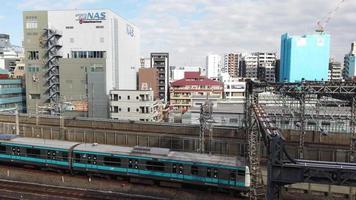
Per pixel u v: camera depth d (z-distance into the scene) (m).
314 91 30.00
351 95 32.41
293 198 30.66
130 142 47.31
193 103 78.81
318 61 117.25
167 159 32.75
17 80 79.25
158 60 111.31
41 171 38.34
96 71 68.88
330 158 36.91
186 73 106.50
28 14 72.12
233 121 53.47
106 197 30.00
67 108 67.81
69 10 71.44
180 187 33.34
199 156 33.44
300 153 37.59
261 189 28.81
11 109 75.75
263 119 18.69
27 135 53.91
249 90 33.41
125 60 83.56
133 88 93.06
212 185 31.39
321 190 31.47
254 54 179.25
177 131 49.09
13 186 32.53
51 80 72.88
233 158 32.94
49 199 29.64
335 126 47.16
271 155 12.12
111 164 34.78
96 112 68.00
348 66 174.75
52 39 71.38
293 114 47.34
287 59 122.88
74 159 36.12
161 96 111.69
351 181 11.52
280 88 31.44
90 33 71.25
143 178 34.12
